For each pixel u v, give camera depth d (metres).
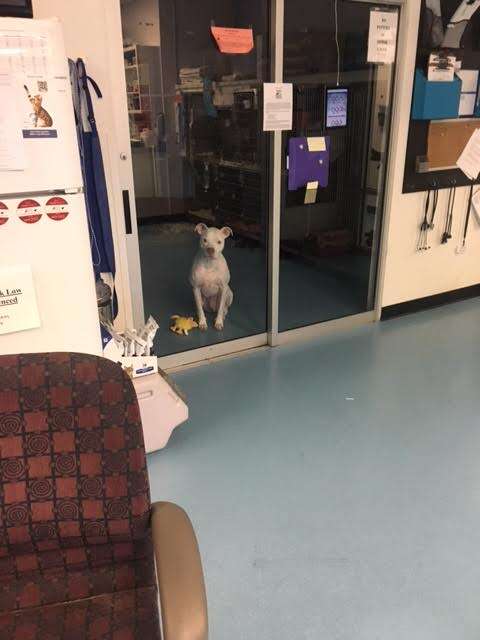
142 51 2.59
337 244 3.88
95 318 1.63
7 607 1.06
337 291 4.00
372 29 3.05
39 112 1.34
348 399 2.74
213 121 2.93
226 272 3.39
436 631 1.49
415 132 3.38
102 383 1.02
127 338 2.20
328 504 1.99
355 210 3.65
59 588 1.09
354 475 2.15
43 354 1.04
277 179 3.00
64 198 1.45
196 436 2.42
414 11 3.10
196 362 3.16
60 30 1.32
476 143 3.66
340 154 3.34
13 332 1.51
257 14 2.76
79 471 1.02
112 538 1.06
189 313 3.61
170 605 0.83
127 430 1.02
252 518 1.91
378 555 1.75
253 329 3.45
